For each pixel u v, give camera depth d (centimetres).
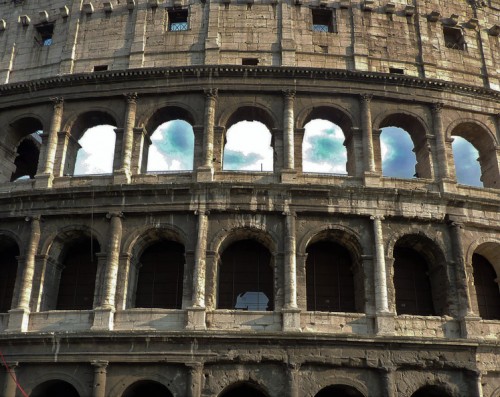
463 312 4719
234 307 4878
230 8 5769
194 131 5256
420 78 5475
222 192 4872
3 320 4703
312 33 5703
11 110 5594
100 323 4538
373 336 4447
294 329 4475
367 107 5369
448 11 6084
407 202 4962
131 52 5628
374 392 4391
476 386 4466
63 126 5409
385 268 4769
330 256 5091
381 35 5784
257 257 5047
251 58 5562
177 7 5838
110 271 4706
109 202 4916
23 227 4991
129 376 4388
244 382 4400
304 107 5362
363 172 5106
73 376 4428
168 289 4975
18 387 4434
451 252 4928
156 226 4859
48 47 5881
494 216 5078
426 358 4491
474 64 5912
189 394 4291
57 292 5031
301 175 5056
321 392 4703
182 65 5553
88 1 5978
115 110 5416
